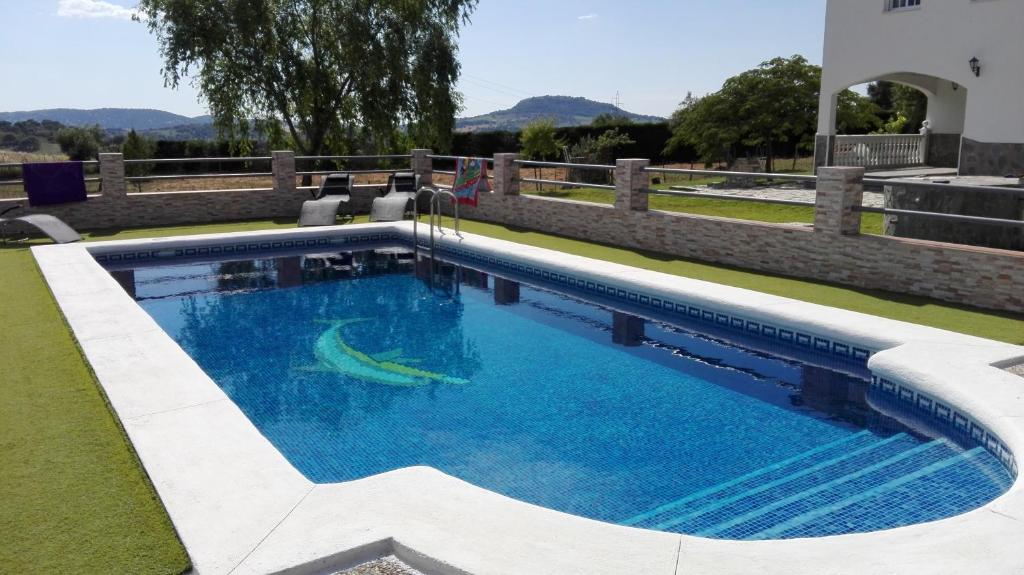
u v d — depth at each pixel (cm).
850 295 809
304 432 559
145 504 367
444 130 2305
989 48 1427
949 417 516
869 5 1617
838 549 322
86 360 599
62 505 366
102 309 759
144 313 742
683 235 1062
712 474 477
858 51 1652
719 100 2442
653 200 1820
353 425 570
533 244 1184
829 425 555
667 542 329
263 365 718
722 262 1009
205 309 931
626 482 470
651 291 861
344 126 2278
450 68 2262
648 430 552
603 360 716
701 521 418
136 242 1181
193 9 1992
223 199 1502
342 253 1276
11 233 1319
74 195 1368
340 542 330
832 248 877
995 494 436
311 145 2261
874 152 1878
